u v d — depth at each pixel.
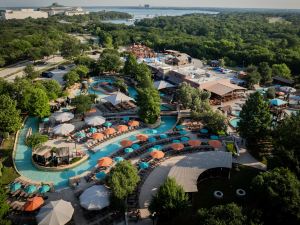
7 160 68.00
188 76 120.56
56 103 101.06
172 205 45.22
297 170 50.59
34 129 84.12
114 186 49.78
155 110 84.94
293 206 40.03
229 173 60.09
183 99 94.19
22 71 150.88
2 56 160.62
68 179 62.09
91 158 70.06
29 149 74.00
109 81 134.62
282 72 143.12
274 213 41.56
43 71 149.25
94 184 59.41
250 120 69.56
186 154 70.56
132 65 134.25
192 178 54.66
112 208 51.03
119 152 71.38
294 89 117.62
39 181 61.06
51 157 67.06
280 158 53.41
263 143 73.25
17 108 89.25
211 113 81.19
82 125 85.62
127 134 81.56
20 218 49.72
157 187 58.28
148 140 76.75
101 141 77.00
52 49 177.12
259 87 127.94
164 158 68.56
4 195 46.94
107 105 101.56
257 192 44.81
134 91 121.94
